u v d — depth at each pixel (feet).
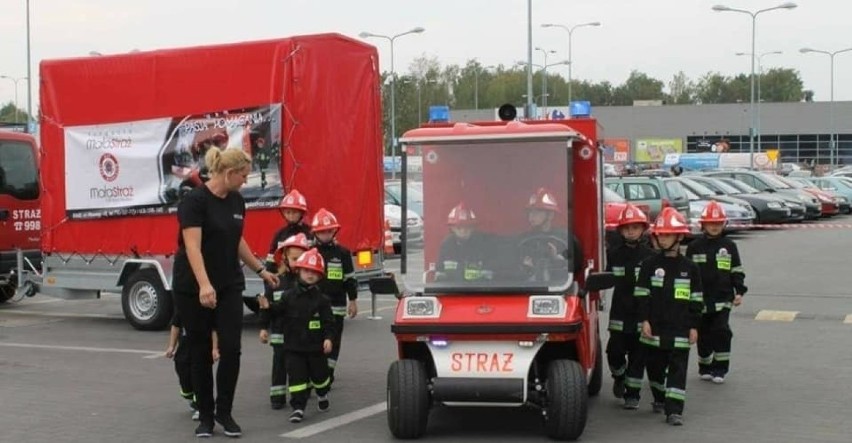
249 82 42.16
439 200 26.40
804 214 115.75
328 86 41.83
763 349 38.52
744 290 32.42
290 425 27.32
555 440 25.20
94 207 45.80
